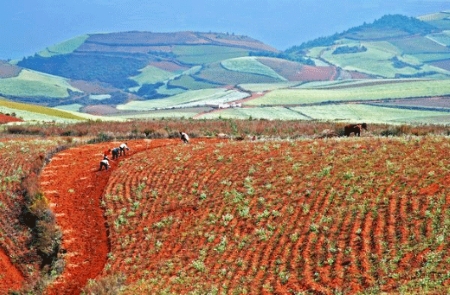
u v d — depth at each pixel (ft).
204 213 191.11
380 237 150.82
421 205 160.35
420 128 313.73
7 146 297.94
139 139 309.83
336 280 138.62
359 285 134.82
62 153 279.08
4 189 233.76
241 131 359.05
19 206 219.00
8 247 196.54
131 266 172.55
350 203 171.73
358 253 147.23
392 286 130.52
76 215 210.38
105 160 247.29
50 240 193.26
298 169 204.85
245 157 229.86
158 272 165.17
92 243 191.42
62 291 166.61
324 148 222.28
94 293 153.89
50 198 222.89
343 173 192.34
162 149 266.36
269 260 155.94
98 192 225.56
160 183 221.05
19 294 168.45
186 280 156.56
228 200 195.00
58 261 182.39
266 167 213.87
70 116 586.04
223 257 163.73
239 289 146.00
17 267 187.21
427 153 196.44
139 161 250.16
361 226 158.71
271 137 305.73
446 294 120.98
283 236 165.07
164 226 189.26
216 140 293.43
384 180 180.34
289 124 407.85
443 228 146.72
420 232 148.15
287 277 145.69
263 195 192.34
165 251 175.63
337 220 164.35
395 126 339.16
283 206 181.78
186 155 246.06
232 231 176.55
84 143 305.12
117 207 210.18
